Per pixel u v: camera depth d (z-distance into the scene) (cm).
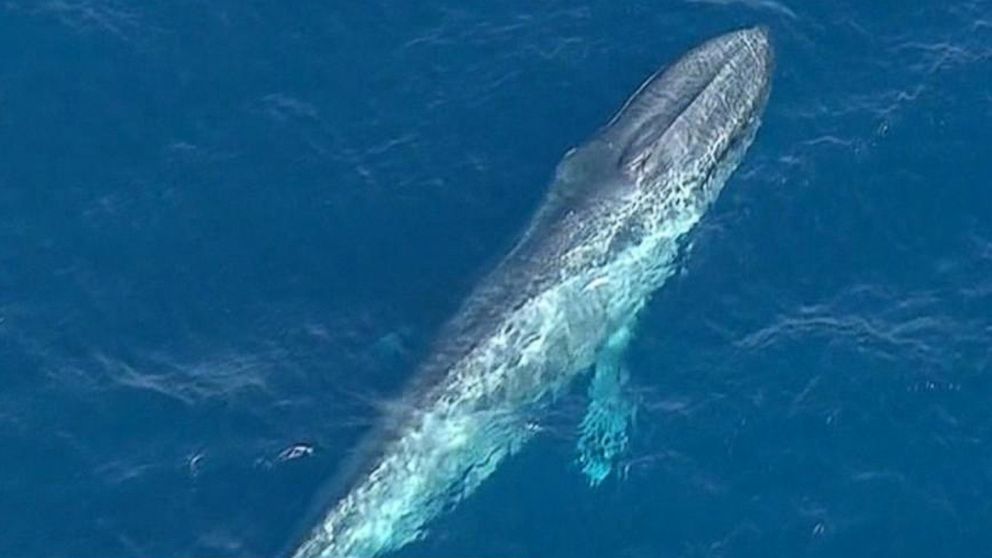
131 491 17562
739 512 17488
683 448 17962
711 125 19838
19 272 19388
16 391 18325
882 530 17375
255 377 18500
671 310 19100
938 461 17925
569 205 19188
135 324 19012
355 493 16838
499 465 17700
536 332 18250
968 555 17188
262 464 17725
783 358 18712
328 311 19125
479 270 19362
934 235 19950
